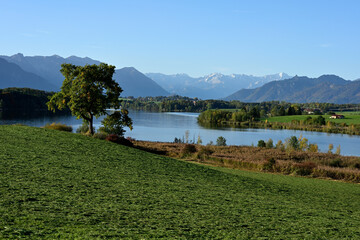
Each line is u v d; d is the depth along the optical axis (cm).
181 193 1919
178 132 12850
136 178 2181
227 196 2012
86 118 5431
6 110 17238
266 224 1495
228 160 4481
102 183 1873
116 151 3369
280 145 7369
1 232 1004
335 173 3872
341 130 15350
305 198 2309
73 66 5422
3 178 1636
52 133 3897
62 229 1106
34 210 1255
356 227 1633
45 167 2048
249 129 15700
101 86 5466
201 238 1200
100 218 1277
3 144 2669
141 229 1212
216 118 19712
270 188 2547
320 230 1498
